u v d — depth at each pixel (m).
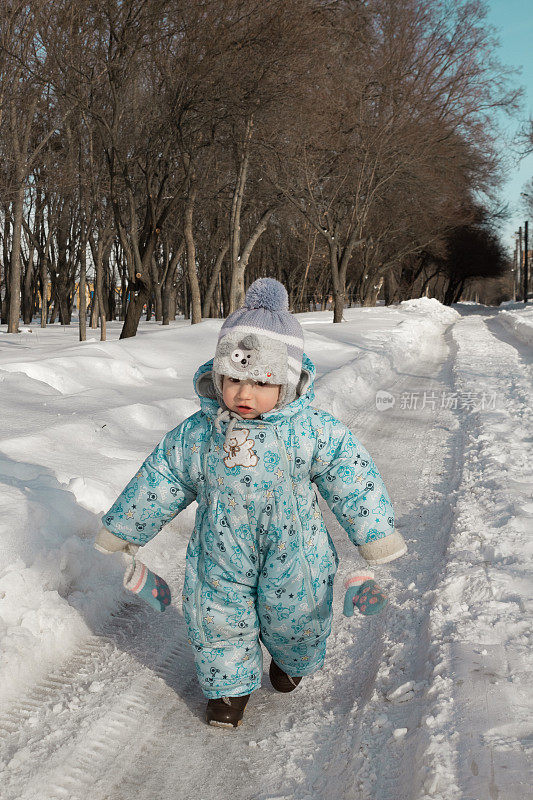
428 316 34.03
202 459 2.55
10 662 2.89
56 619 3.22
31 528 3.58
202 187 24.25
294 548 2.53
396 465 6.98
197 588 2.59
